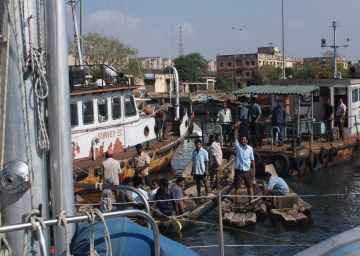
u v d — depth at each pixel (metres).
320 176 20.20
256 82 99.00
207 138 23.55
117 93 18.50
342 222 13.88
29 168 2.94
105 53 66.94
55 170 3.07
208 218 13.59
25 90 2.97
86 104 17.09
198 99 76.81
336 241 2.95
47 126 3.16
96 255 2.98
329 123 22.27
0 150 2.96
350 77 26.75
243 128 20.16
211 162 16.06
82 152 16.94
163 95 84.88
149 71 101.75
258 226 13.34
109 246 2.95
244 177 14.30
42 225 2.79
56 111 3.05
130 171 17.08
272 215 13.63
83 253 3.08
